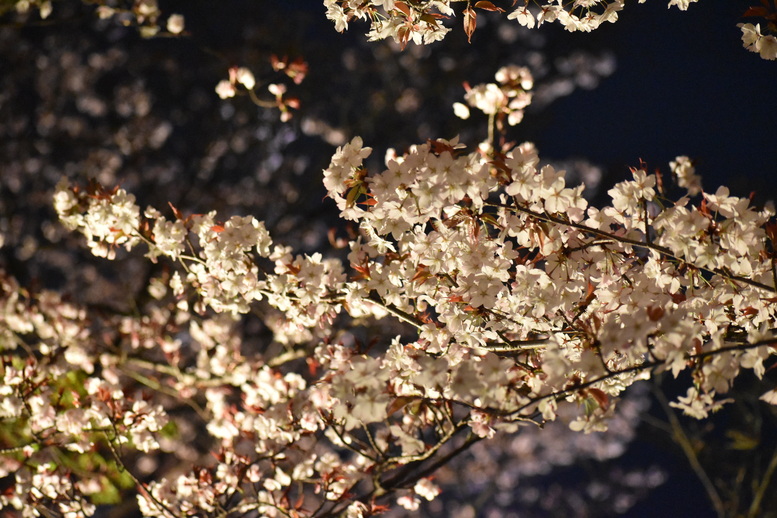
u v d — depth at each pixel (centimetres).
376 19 300
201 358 560
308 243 1262
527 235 284
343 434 363
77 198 354
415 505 386
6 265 789
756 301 283
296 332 444
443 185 248
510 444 1482
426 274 288
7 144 1246
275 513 409
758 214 262
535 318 302
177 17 542
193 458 899
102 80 1501
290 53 474
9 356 434
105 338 587
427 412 377
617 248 289
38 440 402
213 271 332
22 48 1271
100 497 471
